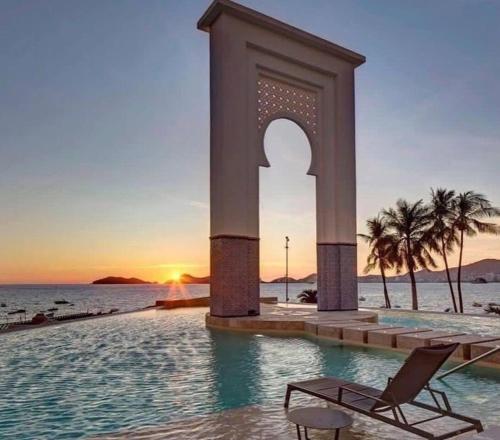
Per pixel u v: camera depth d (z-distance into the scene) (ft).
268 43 52.95
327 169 58.03
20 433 15.69
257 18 50.90
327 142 58.34
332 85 59.26
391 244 94.02
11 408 18.62
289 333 42.24
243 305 48.34
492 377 23.89
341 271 57.00
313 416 12.76
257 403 18.93
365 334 34.22
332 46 57.62
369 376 24.63
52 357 30.40
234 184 48.47
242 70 50.37
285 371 25.81
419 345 30.07
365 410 13.55
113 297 346.95
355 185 59.31
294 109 56.44
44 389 21.75
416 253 91.30
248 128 51.06
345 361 28.68
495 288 443.32
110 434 14.79
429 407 14.40
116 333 43.04
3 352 32.45
